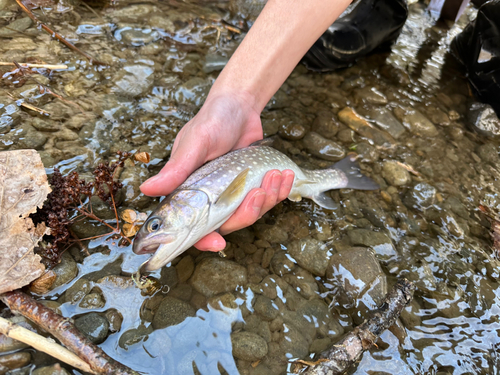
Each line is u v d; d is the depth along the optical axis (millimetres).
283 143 414
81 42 444
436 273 327
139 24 489
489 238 360
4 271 251
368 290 299
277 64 353
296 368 256
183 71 446
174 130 386
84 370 228
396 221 363
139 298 271
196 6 547
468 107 496
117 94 401
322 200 365
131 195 325
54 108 368
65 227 285
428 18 665
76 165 332
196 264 298
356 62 538
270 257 315
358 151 417
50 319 235
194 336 260
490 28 491
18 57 402
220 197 289
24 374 225
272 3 350
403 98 491
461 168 420
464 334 291
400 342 281
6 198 273
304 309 289
